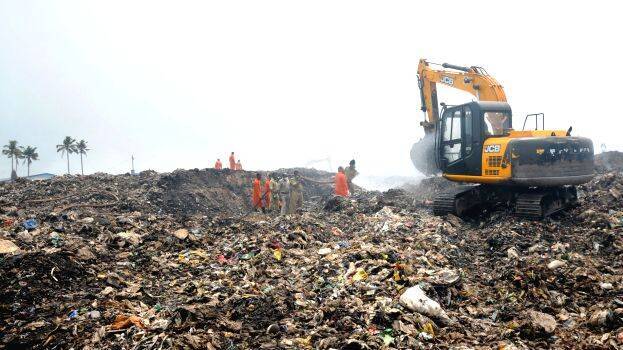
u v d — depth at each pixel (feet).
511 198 38.27
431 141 53.93
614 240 28.89
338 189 53.47
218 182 67.46
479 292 22.66
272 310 19.74
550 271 23.52
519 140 34.83
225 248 30.68
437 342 17.03
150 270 26.58
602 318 17.74
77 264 24.43
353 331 17.61
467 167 38.68
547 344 16.81
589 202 40.83
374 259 26.09
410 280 22.24
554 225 34.14
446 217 38.37
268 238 31.91
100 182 65.51
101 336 17.39
